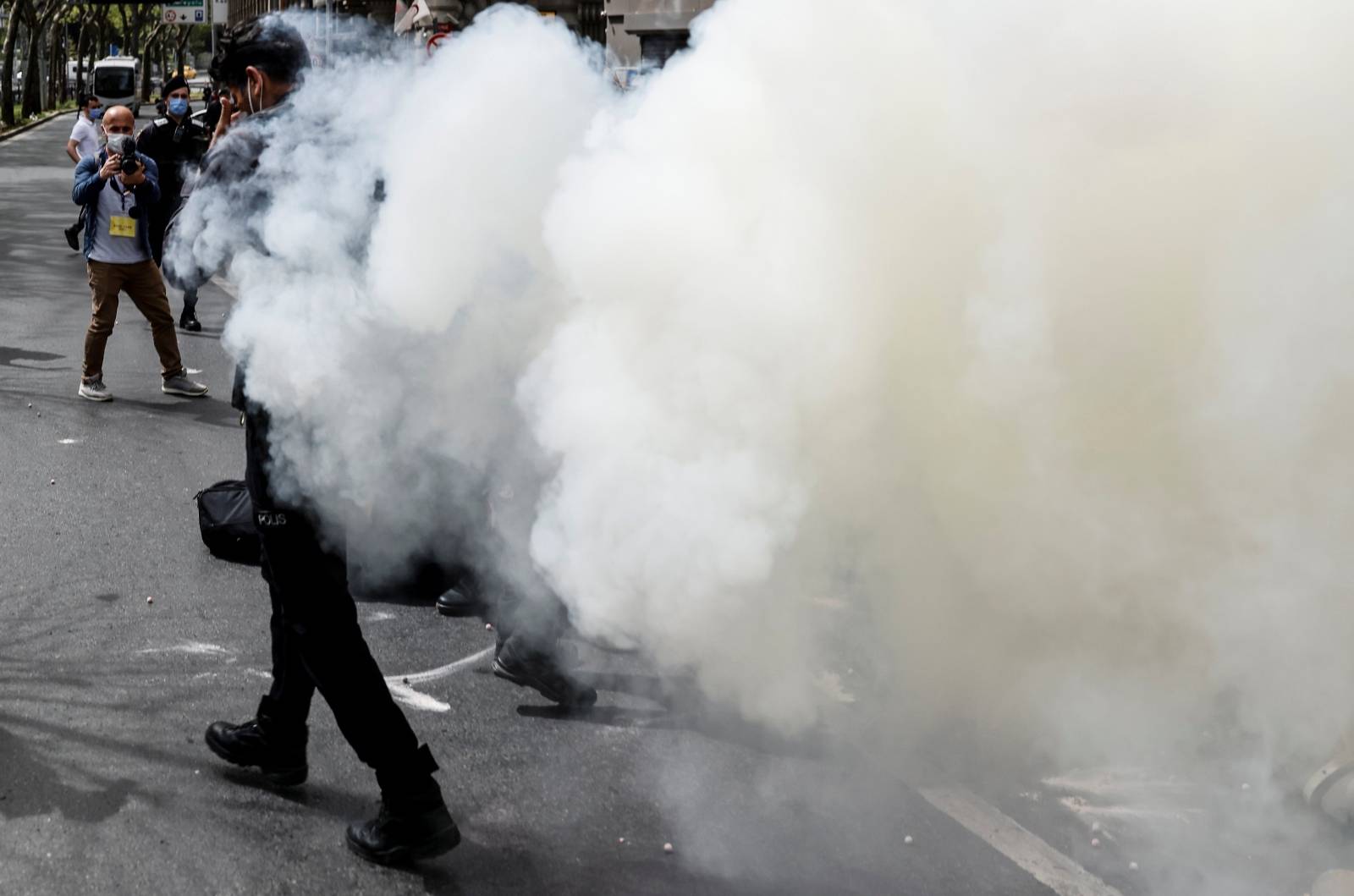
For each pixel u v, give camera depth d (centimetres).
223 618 453
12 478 620
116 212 774
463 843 314
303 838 312
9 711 372
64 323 1066
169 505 588
